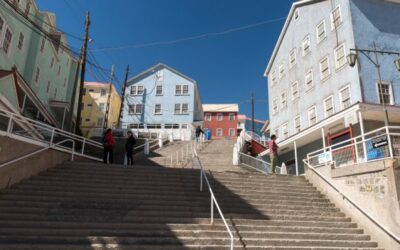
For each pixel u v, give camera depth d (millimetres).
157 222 8750
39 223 7832
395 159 9117
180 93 40500
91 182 10734
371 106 16188
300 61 24359
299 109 23875
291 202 11055
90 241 7422
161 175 11789
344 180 10992
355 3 19547
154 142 26078
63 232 7641
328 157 12531
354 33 18812
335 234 9188
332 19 20891
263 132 38062
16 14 20328
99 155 19906
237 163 17500
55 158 11984
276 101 28062
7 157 9422
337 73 19766
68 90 35469
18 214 8141
